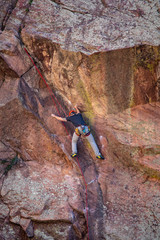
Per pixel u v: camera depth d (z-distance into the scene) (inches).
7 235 149.9
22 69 177.2
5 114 170.1
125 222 163.2
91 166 187.9
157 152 176.9
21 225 152.2
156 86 176.6
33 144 180.9
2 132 174.4
